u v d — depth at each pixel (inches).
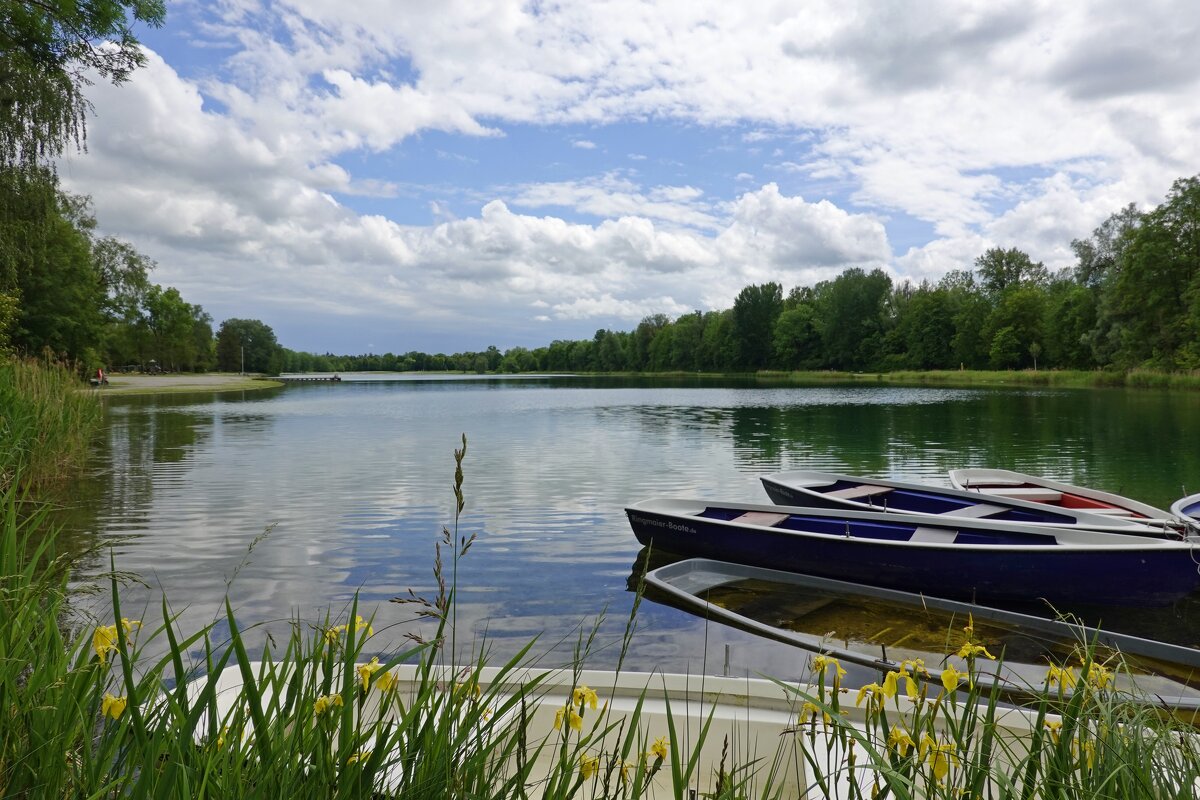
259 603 231.5
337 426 864.9
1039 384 1974.7
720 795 53.2
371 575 263.1
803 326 3442.4
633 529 305.3
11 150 493.4
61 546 296.2
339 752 49.9
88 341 1379.2
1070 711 61.3
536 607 230.4
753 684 113.7
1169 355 1745.8
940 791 54.6
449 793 51.1
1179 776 60.5
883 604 214.5
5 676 56.7
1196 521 253.8
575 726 54.1
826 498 336.8
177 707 48.9
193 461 551.8
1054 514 293.4
